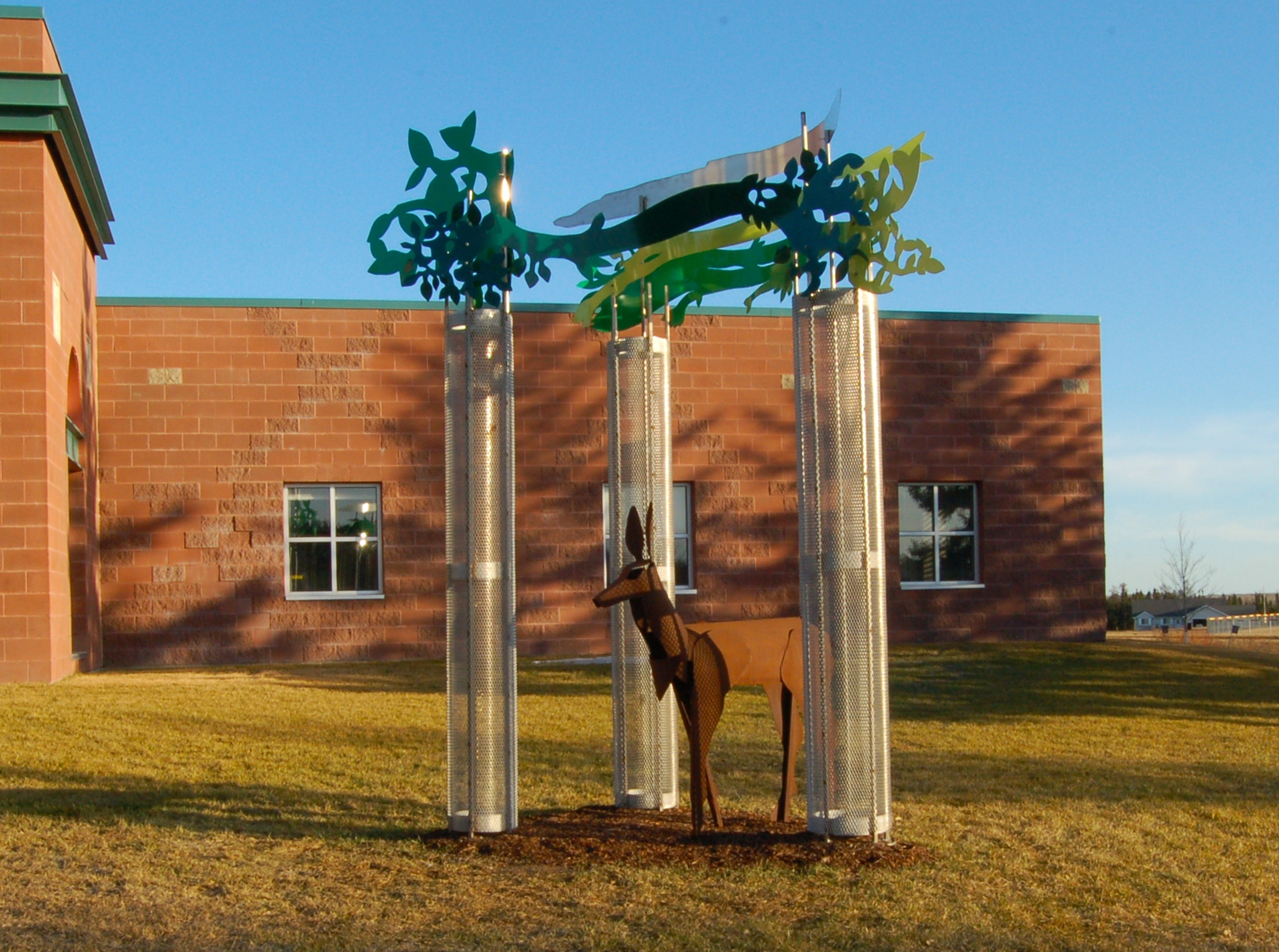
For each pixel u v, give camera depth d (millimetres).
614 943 5062
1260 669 16953
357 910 5590
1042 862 6457
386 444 18531
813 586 6609
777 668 7211
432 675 16234
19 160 14555
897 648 18891
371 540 18672
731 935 5133
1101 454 20547
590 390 19000
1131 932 5262
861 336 6562
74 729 11078
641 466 7926
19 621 14453
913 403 19875
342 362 18453
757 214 6723
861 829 6570
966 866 6293
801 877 6012
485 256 6957
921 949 4996
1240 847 6852
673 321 8477
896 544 19797
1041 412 20344
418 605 18547
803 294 6664
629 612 7852
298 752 10125
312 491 18562
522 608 18688
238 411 18172
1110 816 7664
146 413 17969
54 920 5461
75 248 16562
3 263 14469
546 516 18828
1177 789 8609
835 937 5125
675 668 6816
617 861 6340
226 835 7121
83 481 16969
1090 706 13398
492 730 6961
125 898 5816
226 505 18109
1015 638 20109
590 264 7898
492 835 6914
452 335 7004
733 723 11961
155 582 17906
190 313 18109
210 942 5145
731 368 19484
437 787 8680
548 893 5820
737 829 7043
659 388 7984
